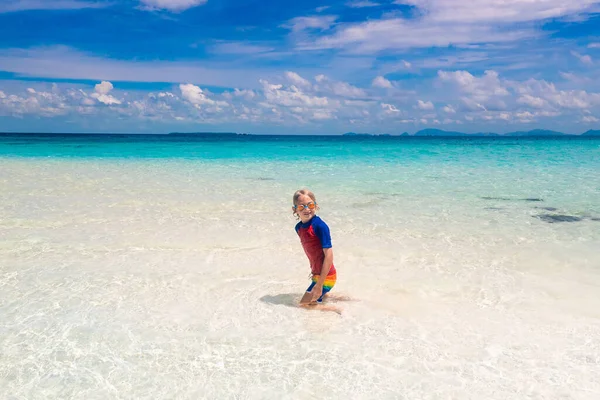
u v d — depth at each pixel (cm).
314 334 394
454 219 870
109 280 524
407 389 311
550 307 455
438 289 509
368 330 402
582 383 316
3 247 656
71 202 1034
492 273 562
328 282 464
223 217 888
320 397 301
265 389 310
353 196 1141
